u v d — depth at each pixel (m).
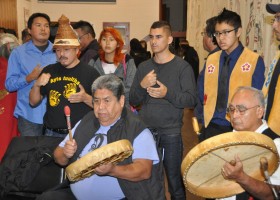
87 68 2.73
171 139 2.74
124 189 2.02
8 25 8.33
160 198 2.07
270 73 2.17
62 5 10.55
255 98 1.76
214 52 2.78
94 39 4.08
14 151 2.43
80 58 4.00
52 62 3.16
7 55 3.66
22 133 3.14
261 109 1.77
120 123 2.08
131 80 3.19
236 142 1.39
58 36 2.64
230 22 2.47
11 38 3.79
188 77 2.72
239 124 1.77
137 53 6.46
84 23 4.04
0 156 3.28
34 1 10.48
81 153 2.13
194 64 7.04
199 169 1.59
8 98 3.35
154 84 2.62
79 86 2.58
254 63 2.46
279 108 2.02
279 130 1.99
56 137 2.53
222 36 2.50
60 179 2.35
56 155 2.18
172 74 2.75
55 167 2.38
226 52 2.59
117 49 3.25
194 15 8.05
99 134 2.11
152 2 10.62
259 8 3.48
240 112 1.76
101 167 1.72
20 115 3.12
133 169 1.92
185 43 7.36
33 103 2.78
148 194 2.03
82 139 2.15
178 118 2.77
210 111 2.60
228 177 1.50
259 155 1.54
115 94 2.04
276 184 1.65
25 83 2.99
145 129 2.08
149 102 2.79
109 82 2.04
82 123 2.21
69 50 2.64
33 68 3.12
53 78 2.71
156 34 2.74
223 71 2.57
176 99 2.62
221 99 2.55
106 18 10.66
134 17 10.66
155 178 2.06
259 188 1.50
